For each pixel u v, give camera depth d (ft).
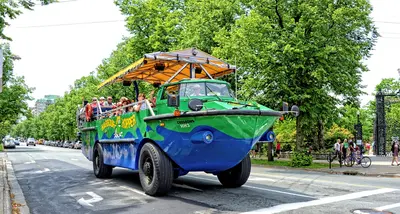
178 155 28.86
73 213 24.99
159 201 28.04
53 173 52.29
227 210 24.45
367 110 199.62
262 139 31.14
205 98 30.45
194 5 96.22
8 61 102.89
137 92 46.96
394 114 154.92
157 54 32.89
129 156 35.40
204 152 28.12
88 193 32.94
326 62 65.21
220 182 36.55
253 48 70.74
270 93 70.23
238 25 79.30
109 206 26.89
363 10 73.00
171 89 31.37
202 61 34.76
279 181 41.14
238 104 28.32
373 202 27.35
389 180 45.65
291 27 68.59
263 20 70.85
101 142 43.86
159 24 95.86
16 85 161.58
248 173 33.63
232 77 78.89
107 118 41.98
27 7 43.16
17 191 35.47
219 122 26.45
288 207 25.16
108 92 120.26
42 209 26.71
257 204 26.32
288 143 111.24
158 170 29.14
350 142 76.33
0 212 24.23
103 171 43.88
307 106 67.31
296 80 68.44
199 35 85.92
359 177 51.06
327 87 72.02
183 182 38.34
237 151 28.68
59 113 273.95
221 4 88.17
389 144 120.98
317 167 68.03
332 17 65.82
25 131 479.41
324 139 109.91
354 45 74.74
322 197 29.45
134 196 30.63
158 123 29.71
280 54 66.54
